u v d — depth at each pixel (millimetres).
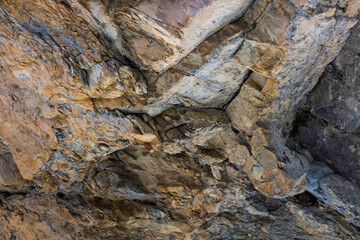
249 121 6938
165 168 8023
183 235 8898
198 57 5621
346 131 7301
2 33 5047
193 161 8148
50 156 6883
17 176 7496
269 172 7004
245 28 5262
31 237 8602
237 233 10125
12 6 4703
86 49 5250
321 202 8203
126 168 8188
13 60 5426
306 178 7488
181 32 4914
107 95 5766
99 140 6598
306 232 9109
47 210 8039
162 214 8352
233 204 9031
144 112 6582
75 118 6230
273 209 9109
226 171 8125
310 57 5984
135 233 8758
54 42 5109
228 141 7613
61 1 4684
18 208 8305
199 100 6832
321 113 7727
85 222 8023
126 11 4824
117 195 8000
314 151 8008
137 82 5680
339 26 5500
